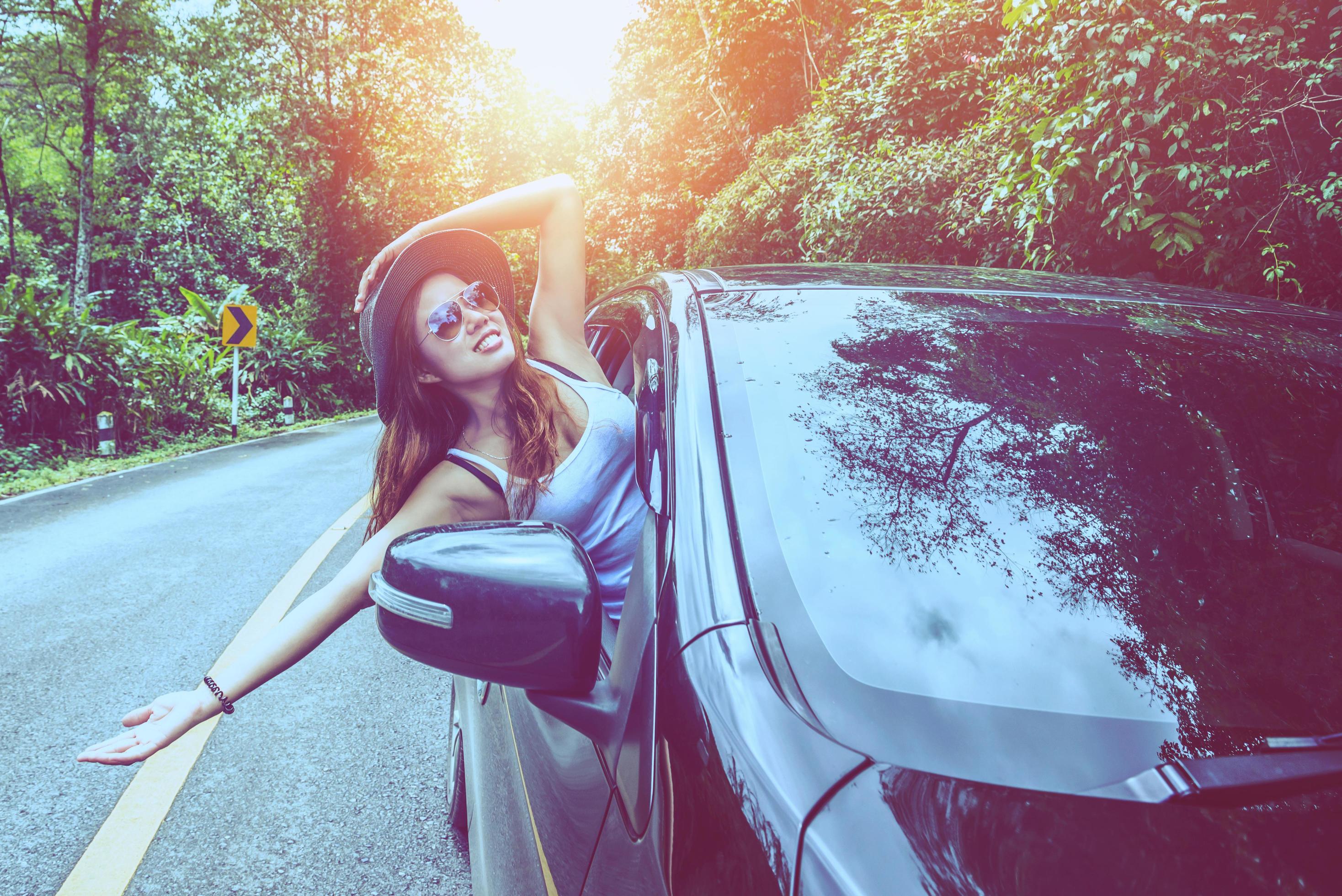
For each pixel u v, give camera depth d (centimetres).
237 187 3362
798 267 204
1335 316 175
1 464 1155
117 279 3362
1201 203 436
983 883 74
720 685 96
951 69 880
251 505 819
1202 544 119
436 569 103
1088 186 459
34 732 337
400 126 2883
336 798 293
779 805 81
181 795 294
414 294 149
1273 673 102
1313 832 79
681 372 146
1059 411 137
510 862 156
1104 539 118
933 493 122
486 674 103
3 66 2228
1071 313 165
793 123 1459
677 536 118
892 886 73
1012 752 88
